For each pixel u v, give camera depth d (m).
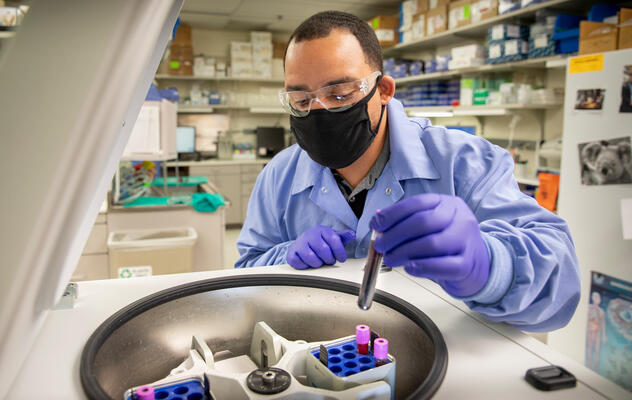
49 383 0.48
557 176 3.08
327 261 0.89
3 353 0.40
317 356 0.59
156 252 2.62
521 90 3.71
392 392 0.54
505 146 4.47
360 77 0.88
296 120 0.98
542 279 0.67
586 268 2.01
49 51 0.35
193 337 0.68
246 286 0.79
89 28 0.34
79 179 0.36
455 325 0.63
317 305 0.79
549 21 3.39
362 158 1.08
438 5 4.63
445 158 1.03
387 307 0.72
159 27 0.36
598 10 2.94
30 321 0.43
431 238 0.53
